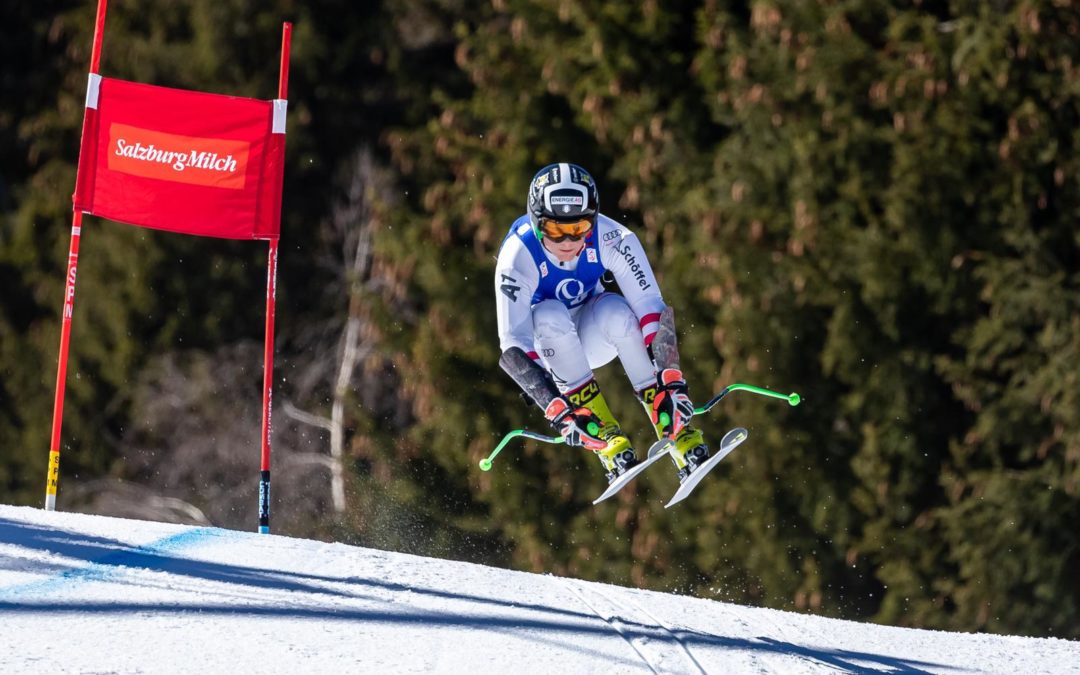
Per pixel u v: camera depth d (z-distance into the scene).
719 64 53.84
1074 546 49.91
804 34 50.72
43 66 74.62
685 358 53.50
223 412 66.75
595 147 58.00
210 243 68.12
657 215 54.41
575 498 55.53
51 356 69.12
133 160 25.59
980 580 49.50
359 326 64.44
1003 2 49.84
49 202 70.12
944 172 49.84
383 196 65.75
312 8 68.25
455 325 56.22
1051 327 48.75
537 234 18.00
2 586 16.39
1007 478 49.34
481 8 64.81
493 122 59.72
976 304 51.00
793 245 50.12
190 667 14.09
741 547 51.94
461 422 56.50
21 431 71.69
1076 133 48.97
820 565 51.81
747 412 51.41
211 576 18.12
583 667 16.05
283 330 68.69
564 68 55.81
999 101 49.97
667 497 52.53
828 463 51.78
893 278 50.19
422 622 17.11
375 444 60.62
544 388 17.77
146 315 68.25
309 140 67.62
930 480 51.84
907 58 49.97
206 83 68.50
